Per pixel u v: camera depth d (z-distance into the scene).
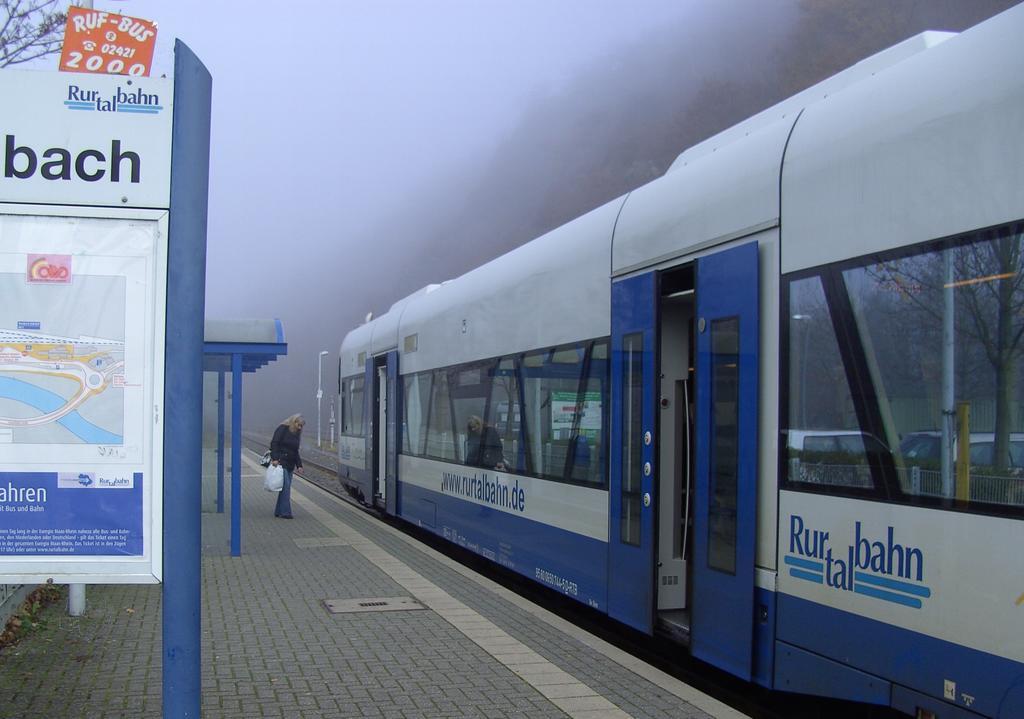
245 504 19.00
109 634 7.31
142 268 4.10
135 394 4.06
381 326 17.27
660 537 7.07
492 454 10.52
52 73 4.08
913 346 4.52
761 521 5.50
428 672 6.26
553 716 5.34
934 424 4.37
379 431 17.19
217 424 16.50
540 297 9.29
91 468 4.02
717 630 5.86
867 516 4.70
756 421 5.57
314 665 6.46
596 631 8.80
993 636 3.97
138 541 4.03
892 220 4.70
